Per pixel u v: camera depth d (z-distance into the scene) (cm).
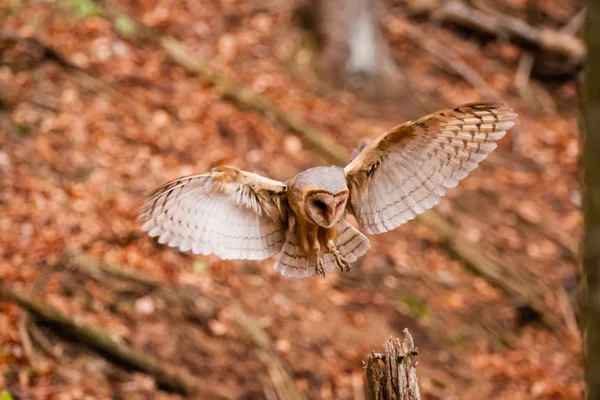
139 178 1554
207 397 1255
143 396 1229
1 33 1717
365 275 1580
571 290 1706
